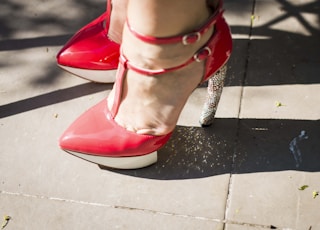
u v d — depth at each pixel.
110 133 1.46
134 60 1.29
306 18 1.95
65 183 1.54
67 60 1.72
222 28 1.33
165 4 1.14
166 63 1.25
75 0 2.07
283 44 1.86
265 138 1.61
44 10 2.04
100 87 1.78
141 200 1.49
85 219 1.46
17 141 1.64
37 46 1.92
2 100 1.76
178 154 1.59
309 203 1.45
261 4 2.01
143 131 1.43
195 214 1.45
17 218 1.47
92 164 1.58
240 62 1.82
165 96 1.34
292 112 1.67
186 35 1.21
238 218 1.44
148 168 1.56
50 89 1.78
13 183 1.54
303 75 1.77
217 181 1.52
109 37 1.71
